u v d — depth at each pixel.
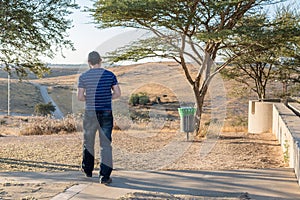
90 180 5.94
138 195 5.11
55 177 6.16
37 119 16.98
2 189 5.35
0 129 17.61
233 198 4.96
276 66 20.03
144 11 11.68
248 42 13.12
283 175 6.28
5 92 50.84
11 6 10.53
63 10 11.78
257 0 13.36
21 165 7.36
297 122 8.83
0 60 12.66
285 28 13.09
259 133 14.12
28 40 11.59
